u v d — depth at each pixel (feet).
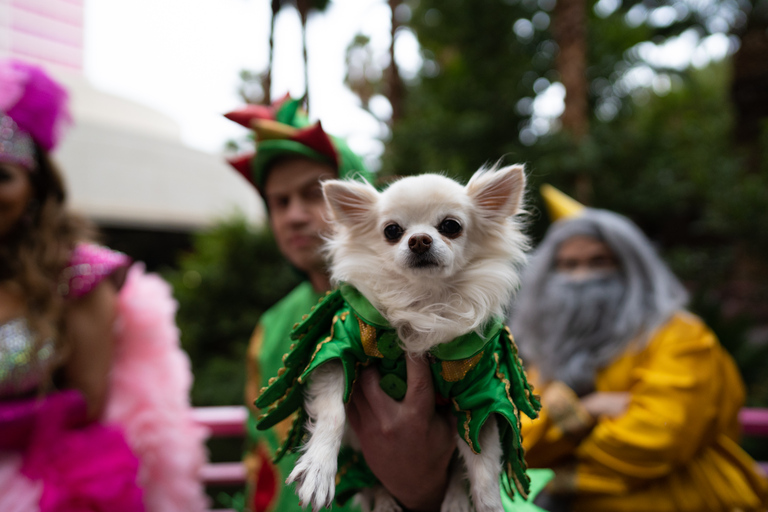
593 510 7.22
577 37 27.32
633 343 7.89
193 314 25.54
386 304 4.86
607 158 33.94
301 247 7.88
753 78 34.01
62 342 6.56
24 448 6.32
